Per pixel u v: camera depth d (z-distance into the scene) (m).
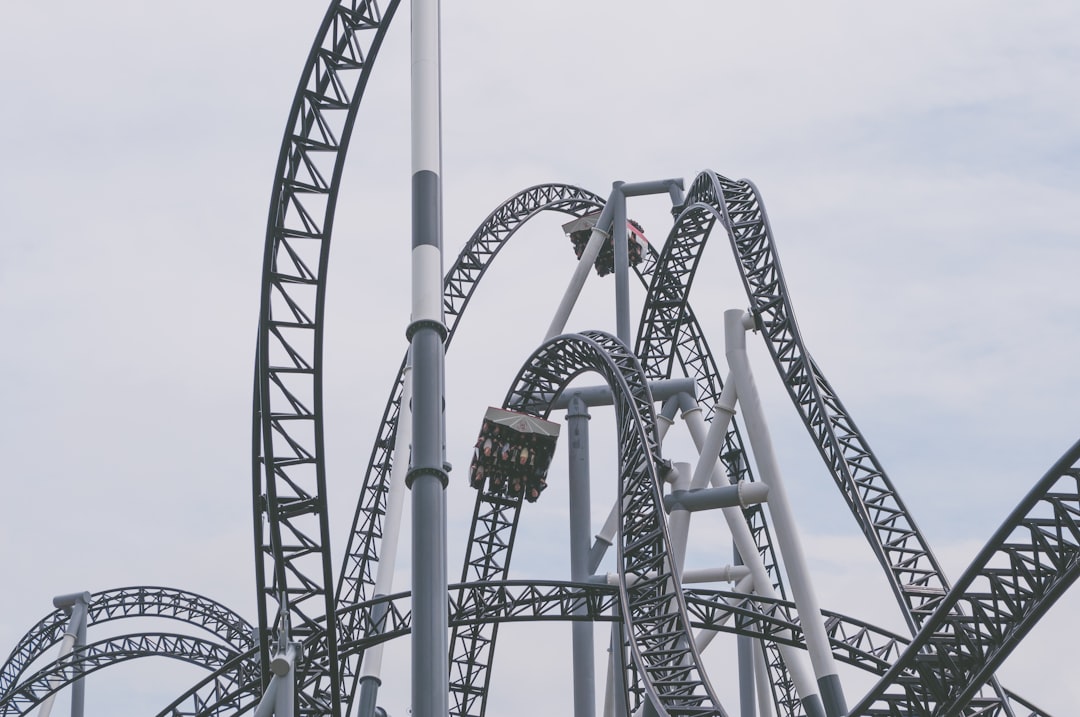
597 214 52.69
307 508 29.72
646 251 52.72
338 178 28.45
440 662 20.02
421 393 21.58
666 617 33.41
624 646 36.34
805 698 34.34
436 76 24.23
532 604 36.97
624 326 45.62
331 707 31.44
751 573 37.75
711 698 29.80
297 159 28.56
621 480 37.19
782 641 35.06
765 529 46.09
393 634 36.50
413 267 22.61
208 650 52.53
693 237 46.34
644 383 39.44
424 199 23.06
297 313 28.92
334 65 28.36
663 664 32.59
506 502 44.84
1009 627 23.14
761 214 38.97
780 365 36.22
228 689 40.66
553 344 43.12
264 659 30.73
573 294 47.97
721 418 37.72
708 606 35.62
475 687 45.09
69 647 55.03
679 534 35.75
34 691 53.44
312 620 30.33
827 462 35.25
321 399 29.28
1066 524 22.16
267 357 28.69
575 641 38.03
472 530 44.66
